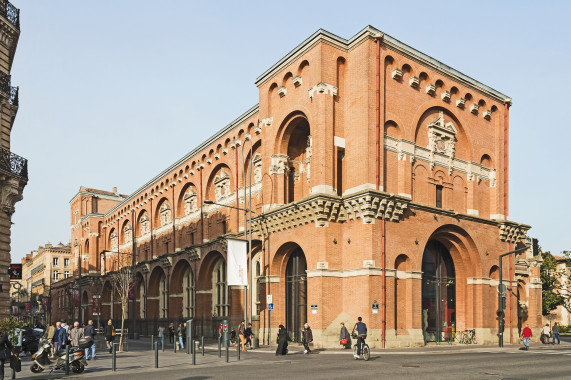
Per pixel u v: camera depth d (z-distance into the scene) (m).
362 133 30.83
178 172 54.69
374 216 29.78
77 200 87.44
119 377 18.00
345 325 29.73
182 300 52.81
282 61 35.09
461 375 17.08
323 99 31.36
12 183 27.41
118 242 72.62
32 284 131.75
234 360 24.00
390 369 18.95
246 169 42.38
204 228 48.19
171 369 20.48
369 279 28.92
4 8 28.59
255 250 39.09
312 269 30.53
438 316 34.62
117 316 71.25
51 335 31.17
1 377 17.78
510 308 38.06
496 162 39.38
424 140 34.88
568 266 66.19
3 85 27.97
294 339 33.53
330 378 16.31
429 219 33.19
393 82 33.00
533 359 23.59
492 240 37.69
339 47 32.69
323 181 30.70
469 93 38.19
